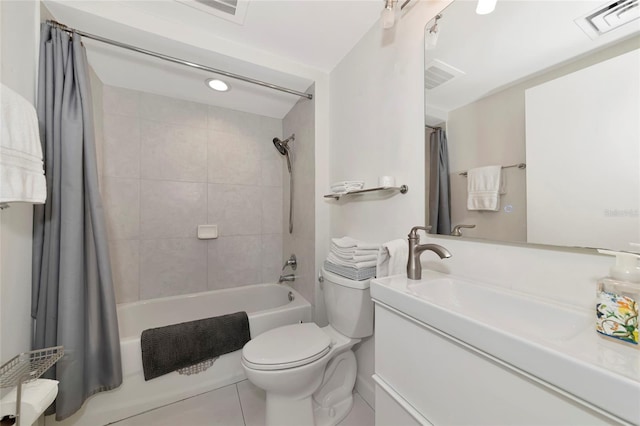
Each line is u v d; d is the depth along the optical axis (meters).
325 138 1.82
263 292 2.29
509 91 0.79
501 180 0.81
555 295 0.68
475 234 0.88
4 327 0.91
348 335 1.26
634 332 0.45
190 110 2.09
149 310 1.87
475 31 0.89
